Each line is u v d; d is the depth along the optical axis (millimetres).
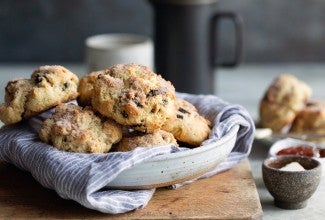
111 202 676
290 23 1685
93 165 678
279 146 886
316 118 975
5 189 743
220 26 1683
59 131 710
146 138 716
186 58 1140
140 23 1691
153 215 684
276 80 1026
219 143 713
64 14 1681
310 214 750
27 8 1671
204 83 1158
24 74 1559
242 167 811
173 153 684
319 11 1675
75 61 1708
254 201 715
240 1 1669
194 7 1122
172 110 724
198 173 719
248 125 804
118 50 1062
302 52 1702
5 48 1695
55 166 687
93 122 724
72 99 766
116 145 732
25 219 676
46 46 1701
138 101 705
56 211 692
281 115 984
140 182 694
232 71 1575
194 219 678
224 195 729
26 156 723
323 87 1410
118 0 1676
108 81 719
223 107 816
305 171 741
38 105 744
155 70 1180
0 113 760
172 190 741
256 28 1688
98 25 1691
